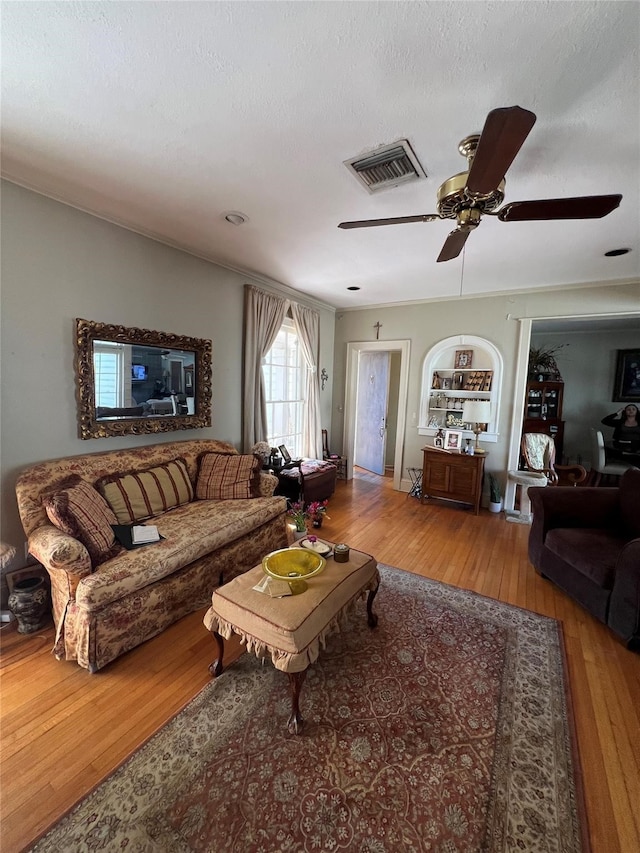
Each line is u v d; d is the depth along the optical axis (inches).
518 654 81.4
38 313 93.9
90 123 67.7
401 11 45.3
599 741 61.5
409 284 169.2
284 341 194.5
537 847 46.9
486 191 60.4
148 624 82.6
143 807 50.3
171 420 128.5
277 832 47.7
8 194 86.4
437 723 64.1
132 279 114.5
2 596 90.2
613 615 86.1
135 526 96.9
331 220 105.0
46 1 44.8
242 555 110.5
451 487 180.5
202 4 45.1
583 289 161.3
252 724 63.2
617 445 230.2
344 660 78.5
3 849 45.5
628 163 75.3
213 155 76.8
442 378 199.3
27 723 62.9
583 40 48.0
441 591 106.6
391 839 47.3
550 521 113.4
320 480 179.5
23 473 89.7
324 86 57.4
